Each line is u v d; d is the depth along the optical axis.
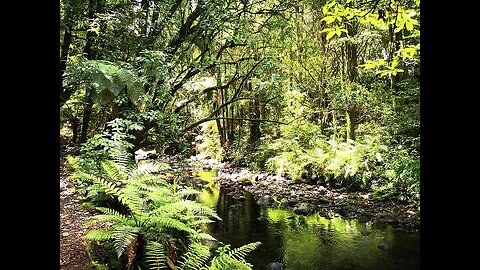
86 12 4.95
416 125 7.01
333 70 9.37
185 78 5.70
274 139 10.90
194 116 8.02
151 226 3.18
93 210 3.96
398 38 7.52
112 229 3.17
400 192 6.96
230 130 12.47
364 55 9.82
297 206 6.89
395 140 7.73
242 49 7.54
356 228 5.70
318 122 10.52
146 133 5.42
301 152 9.27
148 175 3.99
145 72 4.70
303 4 7.49
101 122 6.82
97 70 3.71
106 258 2.94
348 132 8.57
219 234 5.39
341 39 7.62
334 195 7.66
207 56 6.29
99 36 4.88
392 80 8.06
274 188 8.45
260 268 4.35
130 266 2.86
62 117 7.16
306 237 5.32
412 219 5.98
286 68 8.16
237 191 8.20
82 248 3.09
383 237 5.29
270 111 11.76
